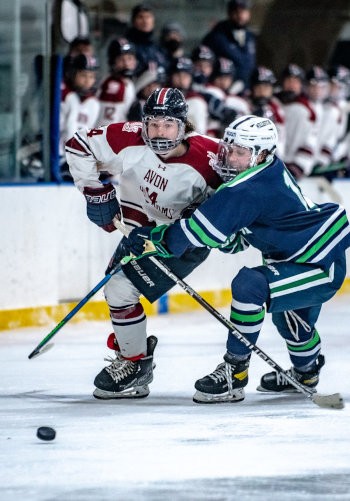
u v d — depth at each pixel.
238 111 19.09
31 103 16.14
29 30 16.05
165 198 10.27
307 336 10.86
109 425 9.70
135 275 10.42
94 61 17.28
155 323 16.62
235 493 7.65
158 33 21.47
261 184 9.93
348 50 23.23
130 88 18.09
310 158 20.31
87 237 16.62
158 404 10.64
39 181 16.33
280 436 9.31
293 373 11.13
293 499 7.52
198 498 7.53
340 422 9.87
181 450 8.81
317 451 8.81
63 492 7.66
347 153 21.94
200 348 14.32
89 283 16.73
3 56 15.84
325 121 21.08
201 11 22.03
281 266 10.30
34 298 15.95
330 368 12.86
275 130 10.16
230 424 9.75
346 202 20.55
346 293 20.14
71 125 17.16
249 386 11.63
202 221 9.81
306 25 23.06
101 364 13.13
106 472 8.16
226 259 18.64
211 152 10.22
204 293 18.27
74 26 18.47
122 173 10.41
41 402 10.77
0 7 15.75
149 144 9.93
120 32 20.14
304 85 20.62
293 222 10.16
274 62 23.09
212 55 19.66
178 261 10.49
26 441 9.12
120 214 10.79
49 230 16.05
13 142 16.05
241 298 10.33
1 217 15.43
